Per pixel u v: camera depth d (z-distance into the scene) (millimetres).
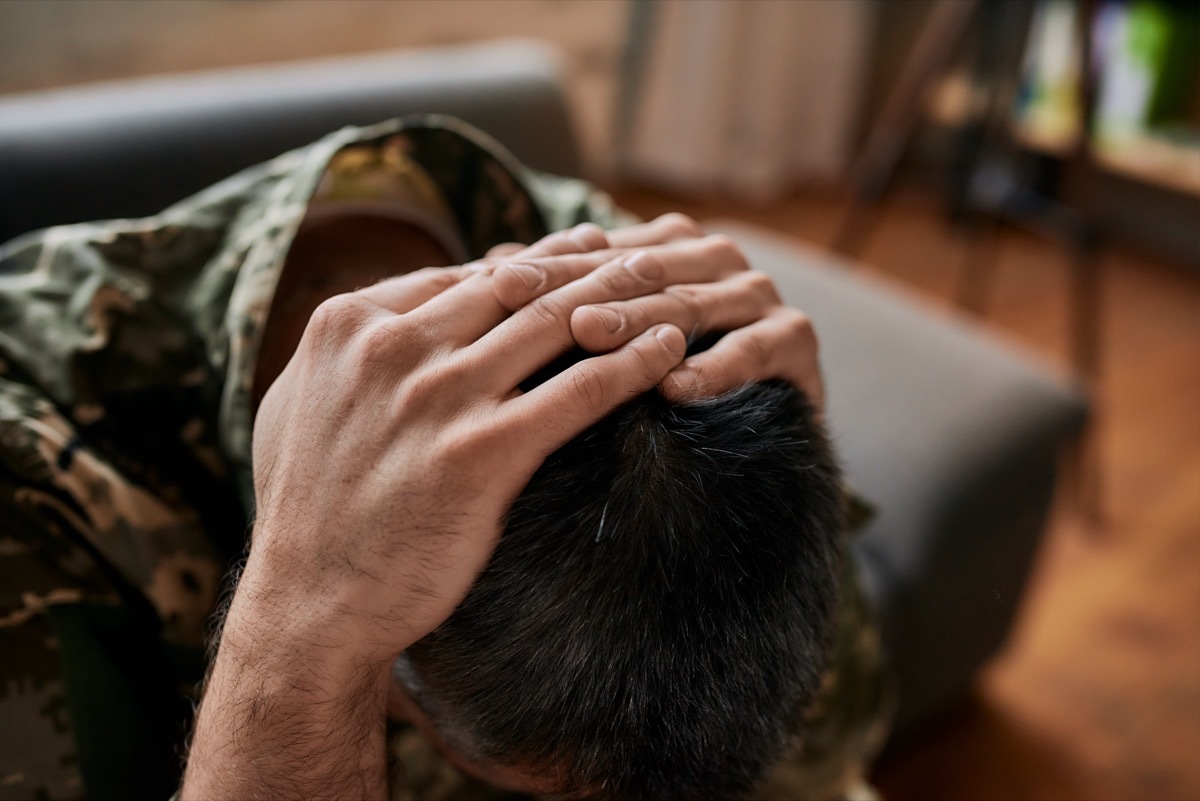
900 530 800
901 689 857
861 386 879
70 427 487
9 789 450
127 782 489
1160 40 2105
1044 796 1058
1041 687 1192
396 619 361
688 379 399
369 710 397
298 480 375
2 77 1365
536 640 355
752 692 378
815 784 691
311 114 865
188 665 507
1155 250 2383
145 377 520
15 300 511
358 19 1720
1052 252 2332
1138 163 2023
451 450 349
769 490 380
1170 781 1081
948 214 2398
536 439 357
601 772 378
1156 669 1223
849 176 2775
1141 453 1621
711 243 490
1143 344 1955
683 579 356
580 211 691
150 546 492
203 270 563
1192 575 1370
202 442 531
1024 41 1598
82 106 789
